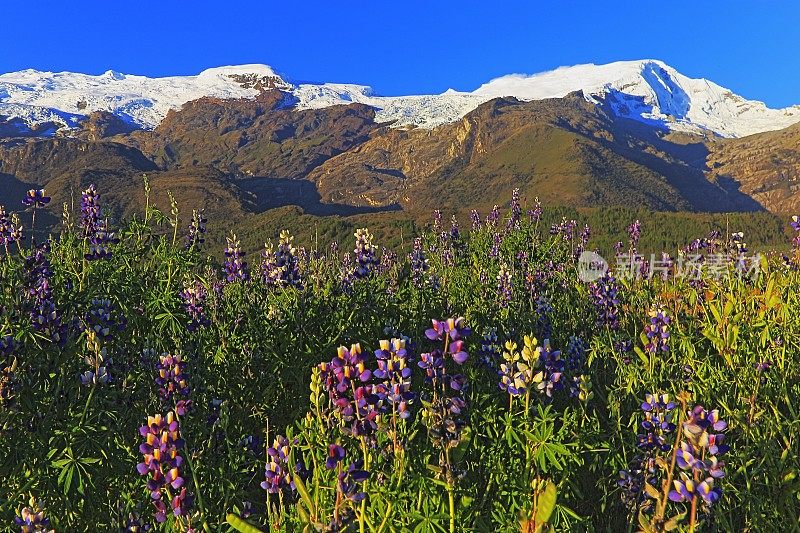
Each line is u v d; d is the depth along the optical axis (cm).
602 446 527
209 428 562
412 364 622
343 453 371
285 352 711
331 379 425
